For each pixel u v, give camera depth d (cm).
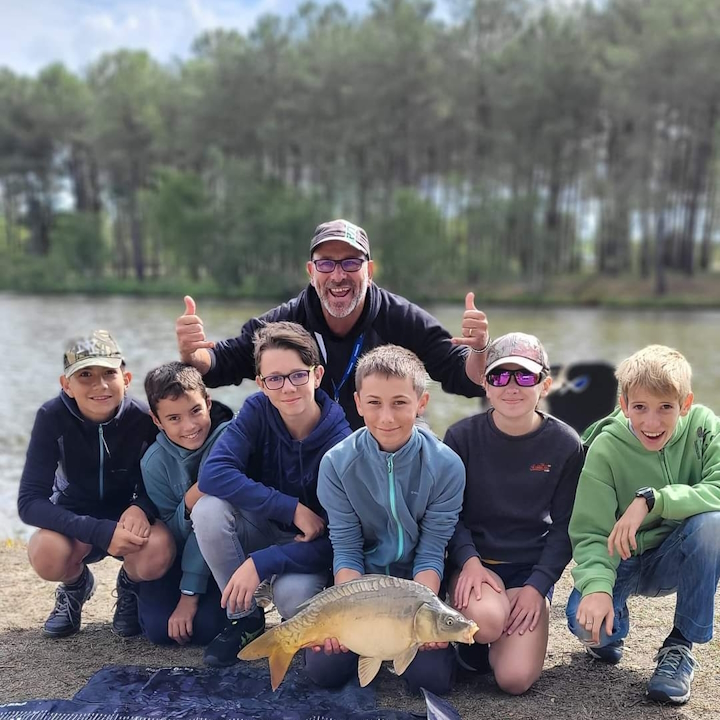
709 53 3416
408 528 291
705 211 4500
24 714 260
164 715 258
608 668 306
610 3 4294
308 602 261
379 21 4728
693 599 277
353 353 388
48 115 5712
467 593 280
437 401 1239
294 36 4928
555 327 2725
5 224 6925
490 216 4278
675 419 282
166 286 4675
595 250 5041
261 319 398
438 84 4403
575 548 290
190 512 324
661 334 2467
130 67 5312
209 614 325
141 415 342
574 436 301
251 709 263
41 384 1483
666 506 277
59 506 333
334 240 369
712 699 278
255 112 4872
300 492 316
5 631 350
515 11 4478
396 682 297
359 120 4484
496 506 301
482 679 299
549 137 4150
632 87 3584
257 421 321
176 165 5675
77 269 5194
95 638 340
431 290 4188
